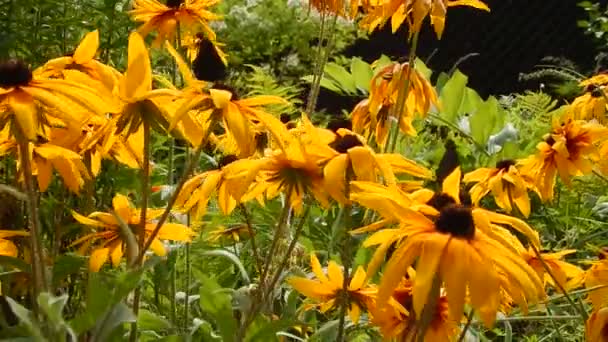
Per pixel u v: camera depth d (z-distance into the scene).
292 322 1.09
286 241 1.33
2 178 1.41
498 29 5.18
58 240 1.21
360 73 2.38
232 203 1.15
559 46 5.00
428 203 1.08
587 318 1.19
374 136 1.59
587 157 1.40
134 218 1.12
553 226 1.85
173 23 1.45
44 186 1.10
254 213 1.50
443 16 1.42
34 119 0.97
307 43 3.40
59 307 0.92
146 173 1.03
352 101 3.58
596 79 1.78
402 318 1.10
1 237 1.13
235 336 1.08
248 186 1.04
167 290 1.35
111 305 0.95
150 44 1.57
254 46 3.38
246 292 1.21
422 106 1.52
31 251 0.99
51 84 1.00
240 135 1.02
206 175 1.14
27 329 0.94
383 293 0.95
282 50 3.52
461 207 0.97
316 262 1.13
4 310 1.12
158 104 1.02
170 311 1.33
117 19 1.54
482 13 5.20
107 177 1.39
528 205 1.34
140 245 1.04
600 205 1.79
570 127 1.41
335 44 3.47
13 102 0.98
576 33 4.94
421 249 0.95
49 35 1.49
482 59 5.21
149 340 1.13
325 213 1.56
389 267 0.95
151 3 1.45
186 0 1.45
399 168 1.09
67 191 1.36
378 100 1.52
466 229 0.96
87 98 1.01
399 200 1.00
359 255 1.27
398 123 1.46
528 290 0.94
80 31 1.59
